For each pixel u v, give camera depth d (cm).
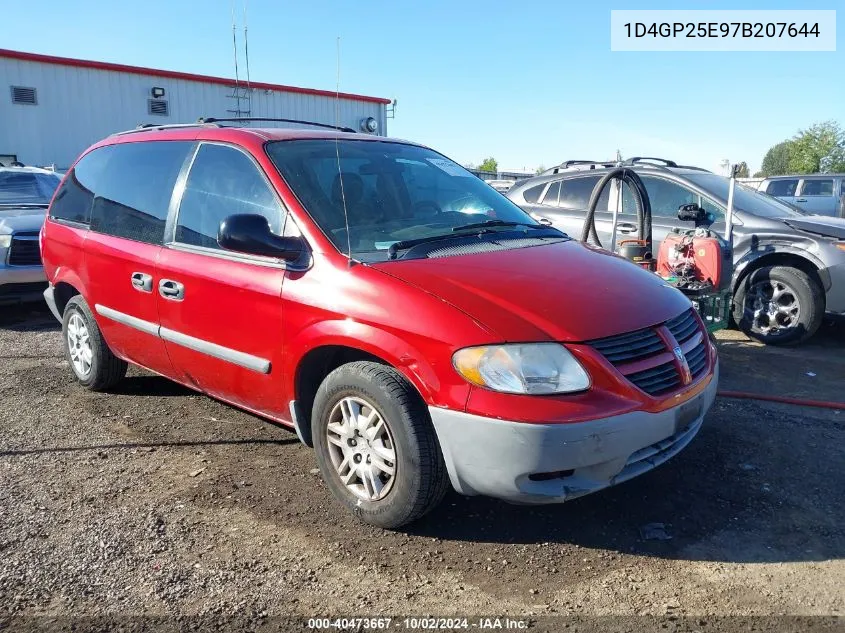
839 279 629
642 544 319
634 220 736
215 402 514
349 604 279
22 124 1989
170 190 437
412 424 306
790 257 666
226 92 2284
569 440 283
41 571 301
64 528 336
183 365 430
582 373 292
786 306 662
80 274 504
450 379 293
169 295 418
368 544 321
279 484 381
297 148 403
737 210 697
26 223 790
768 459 404
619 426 291
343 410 337
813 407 491
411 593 286
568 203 809
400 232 374
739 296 688
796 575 294
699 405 331
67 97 2042
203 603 280
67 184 552
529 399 284
